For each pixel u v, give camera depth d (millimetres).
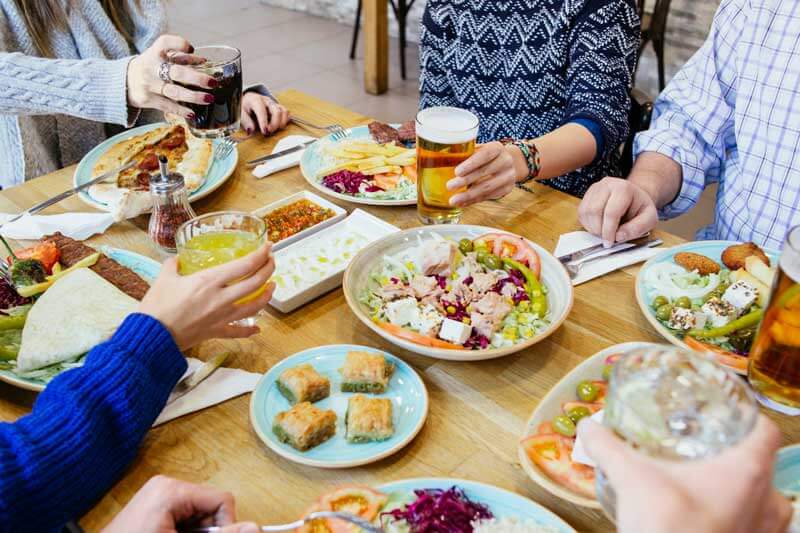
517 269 1057
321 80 4254
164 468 787
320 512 646
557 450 757
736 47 1386
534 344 955
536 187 1366
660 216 1489
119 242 1203
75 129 1757
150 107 1397
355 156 1424
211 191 1316
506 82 1673
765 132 1348
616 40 1508
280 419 800
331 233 1192
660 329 945
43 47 1643
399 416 841
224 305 837
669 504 442
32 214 1261
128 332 800
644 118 1654
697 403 524
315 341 977
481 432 831
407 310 962
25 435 723
